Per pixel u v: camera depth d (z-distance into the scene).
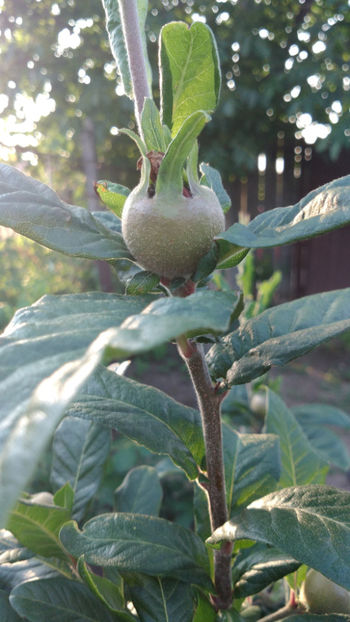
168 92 0.15
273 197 1.26
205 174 0.16
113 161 1.18
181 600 0.16
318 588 0.17
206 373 0.15
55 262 1.08
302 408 0.53
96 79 1.03
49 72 1.05
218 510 0.16
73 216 0.14
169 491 0.54
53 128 1.14
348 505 0.14
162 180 0.12
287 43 1.07
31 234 0.13
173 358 1.14
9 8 1.02
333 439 0.50
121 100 1.03
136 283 0.12
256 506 0.15
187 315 0.09
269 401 0.25
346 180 0.13
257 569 0.17
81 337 0.09
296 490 0.15
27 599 0.16
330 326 0.12
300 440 0.24
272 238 0.11
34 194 0.14
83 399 0.17
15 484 0.06
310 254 1.30
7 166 0.14
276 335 0.14
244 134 1.13
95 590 0.15
